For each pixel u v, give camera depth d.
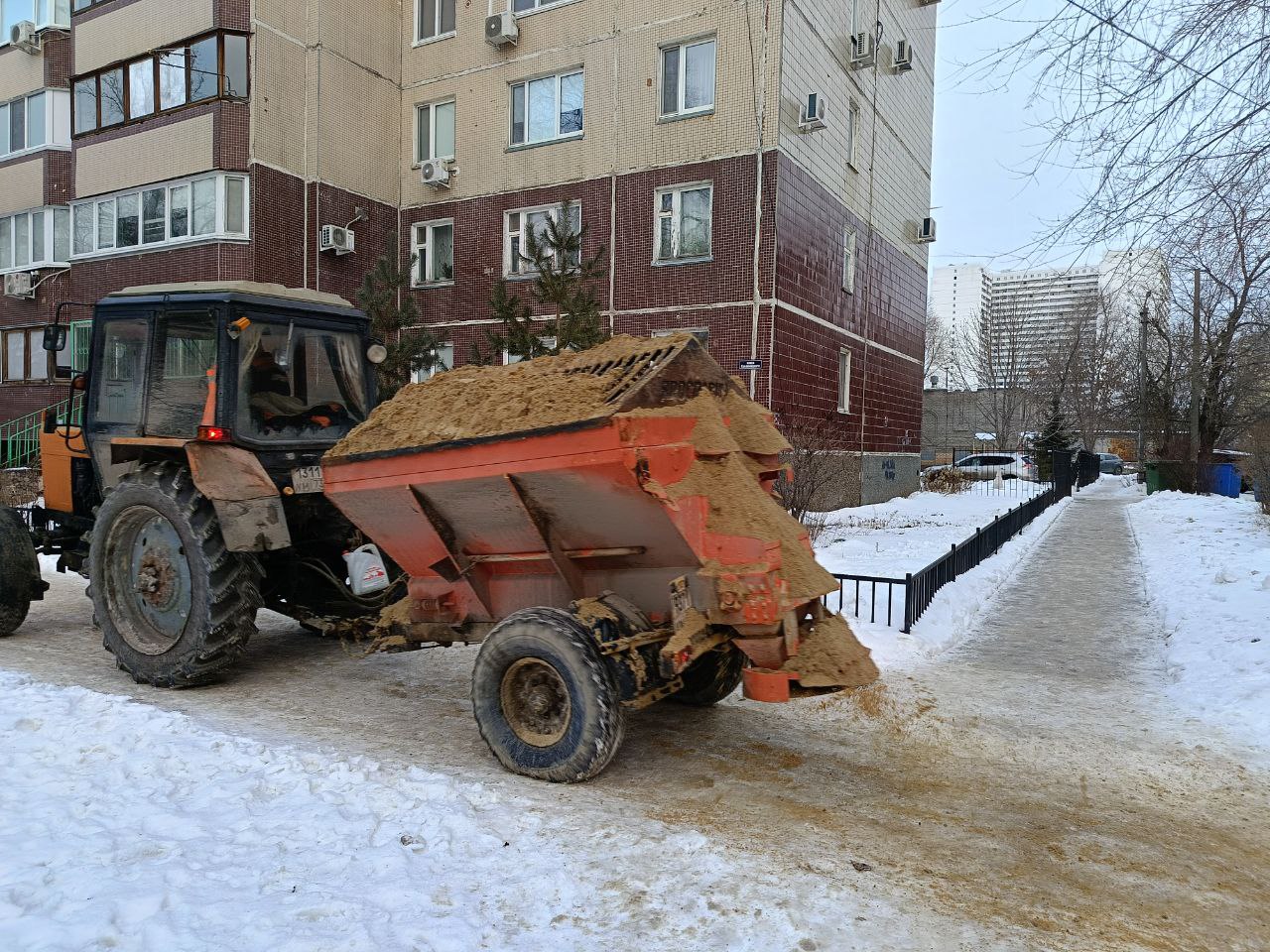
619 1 16.98
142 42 17.58
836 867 3.35
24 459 17.38
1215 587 9.48
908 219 23.34
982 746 4.92
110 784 3.87
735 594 3.88
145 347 6.05
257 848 3.29
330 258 18.28
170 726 4.62
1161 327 23.62
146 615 5.80
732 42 15.85
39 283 20.23
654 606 4.29
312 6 17.77
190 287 5.96
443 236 19.69
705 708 5.46
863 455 20.73
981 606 9.34
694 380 4.45
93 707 4.91
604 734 4.00
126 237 18.12
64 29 19.94
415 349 13.40
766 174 15.66
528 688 4.30
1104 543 15.00
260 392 5.87
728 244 16.02
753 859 3.37
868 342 20.78
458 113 19.06
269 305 5.94
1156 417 29.89
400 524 4.68
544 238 12.05
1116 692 6.09
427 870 3.17
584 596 4.47
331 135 18.27
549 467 3.98
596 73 17.34
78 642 6.99
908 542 12.91
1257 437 20.20
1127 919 3.06
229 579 5.45
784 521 4.28
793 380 16.62
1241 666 6.29
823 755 4.69
